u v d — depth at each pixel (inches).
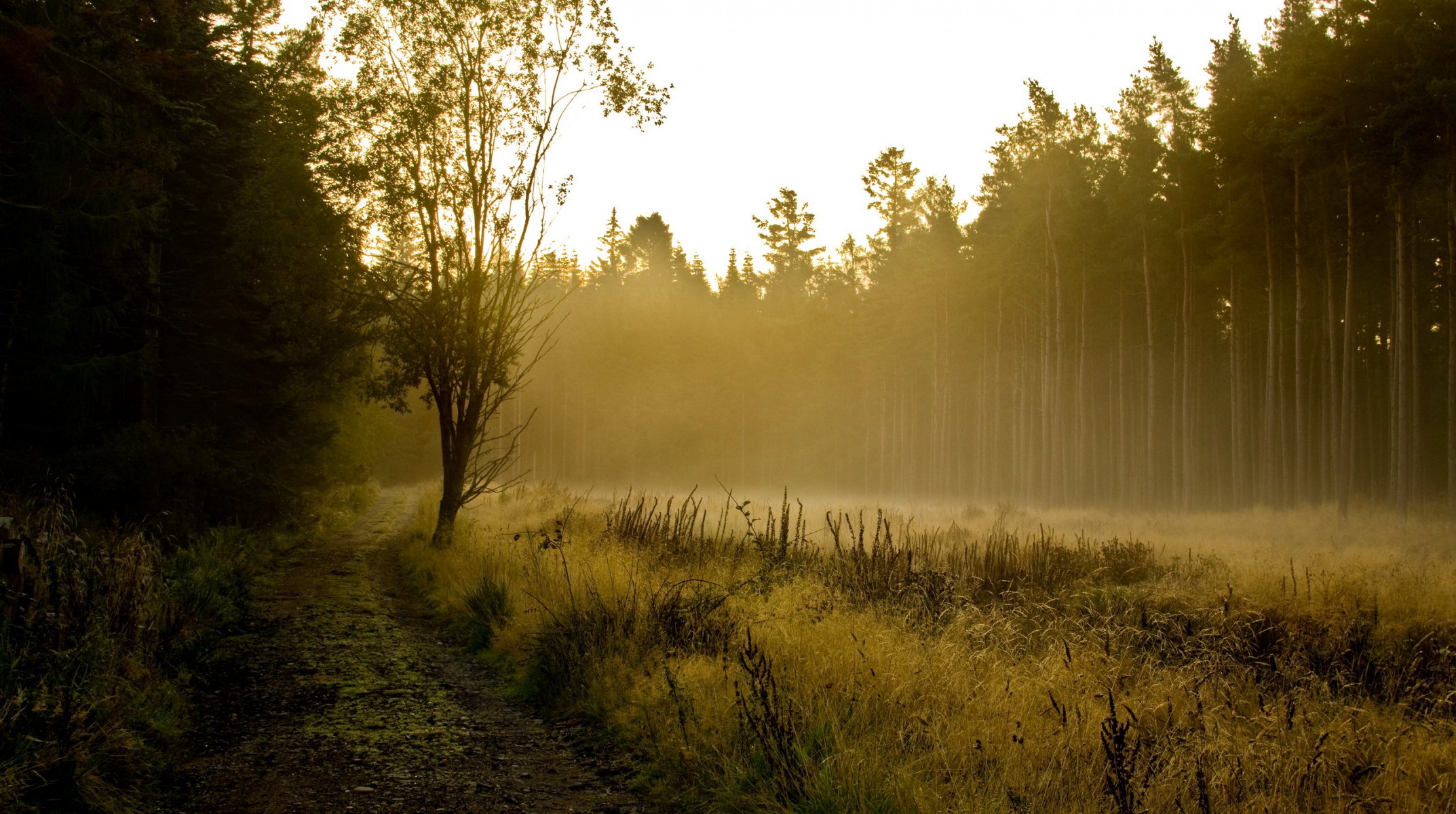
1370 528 875.4
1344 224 1330.0
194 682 290.8
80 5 444.8
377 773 216.2
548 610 336.2
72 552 273.7
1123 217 1492.4
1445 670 295.4
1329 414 1534.2
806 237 3125.0
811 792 176.6
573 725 261.4
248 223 669.3
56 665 216.1
